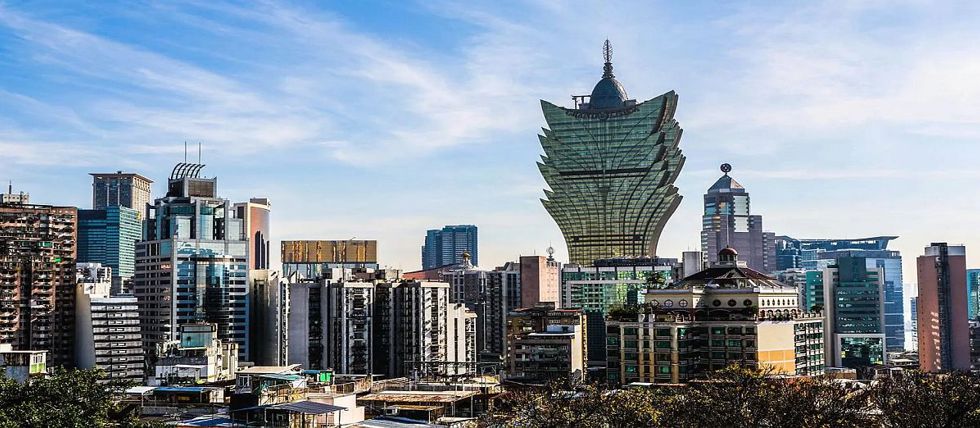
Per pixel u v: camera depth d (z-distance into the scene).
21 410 171.88
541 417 193.75
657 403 197.00
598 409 191.12
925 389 179.38
